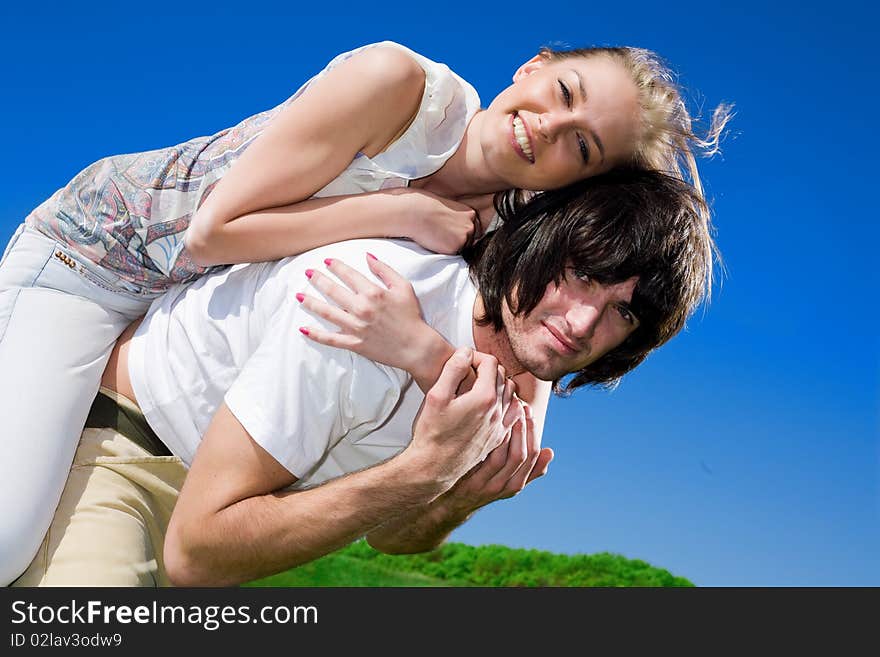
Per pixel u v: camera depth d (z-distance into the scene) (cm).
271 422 184
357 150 213
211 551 184
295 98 224
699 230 213
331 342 183
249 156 207
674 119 227
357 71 211
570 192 208
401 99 214
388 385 192
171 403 208
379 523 191
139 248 223
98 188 224
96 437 211
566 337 197
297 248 203
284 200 207
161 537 217
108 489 207
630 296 201
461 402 183
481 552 1001
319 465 212
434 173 231
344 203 206
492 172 226
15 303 216
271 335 191
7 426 196
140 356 214
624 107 218
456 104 227
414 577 946
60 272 220
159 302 226
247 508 184
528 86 223
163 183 223
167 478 214
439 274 204
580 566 1003
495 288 201
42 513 193
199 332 208
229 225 201
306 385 186
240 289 208
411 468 185
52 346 210
